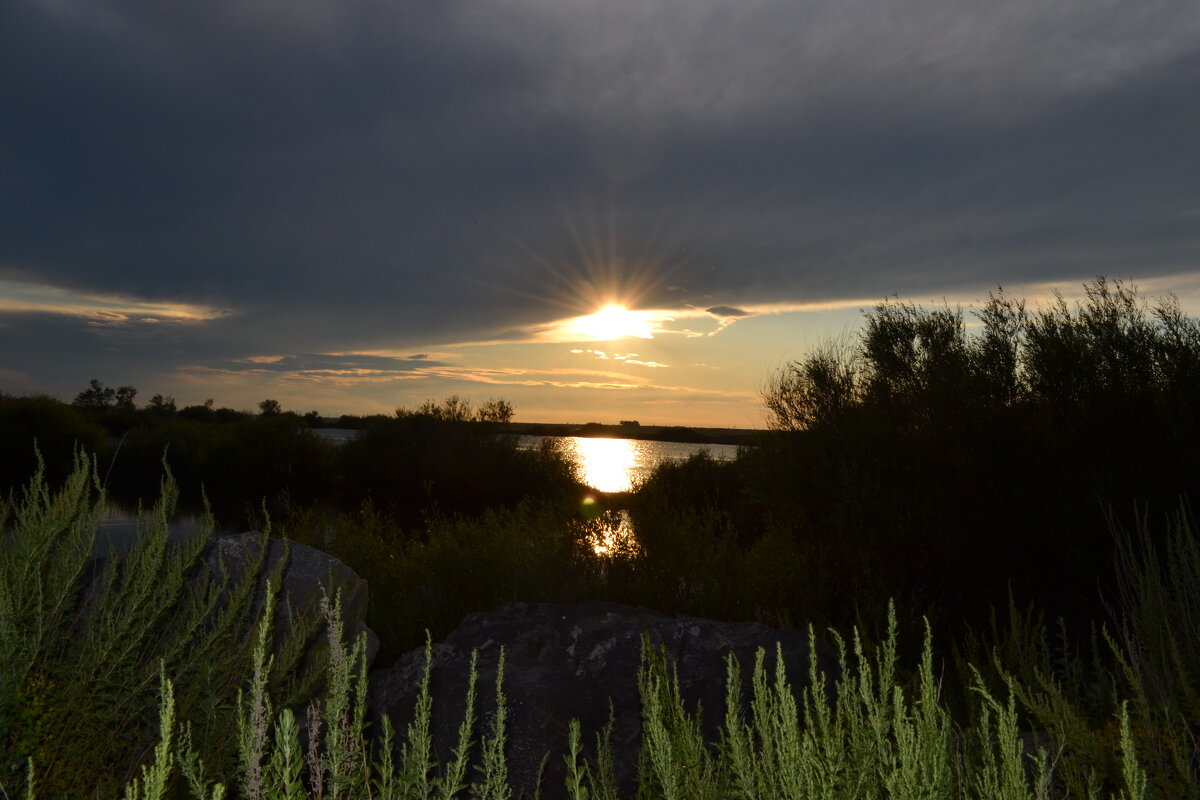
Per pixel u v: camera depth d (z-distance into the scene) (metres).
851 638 5.26
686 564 6.11
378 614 5.66
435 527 7.06
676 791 1.85
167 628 2.64
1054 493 5.95
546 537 6.29
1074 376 6.27
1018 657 3.53
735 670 1.97
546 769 3.08
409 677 3.63
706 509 7.68
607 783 2.23
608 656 3.81
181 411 45.22
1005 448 6.19
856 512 6.34
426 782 1.74
